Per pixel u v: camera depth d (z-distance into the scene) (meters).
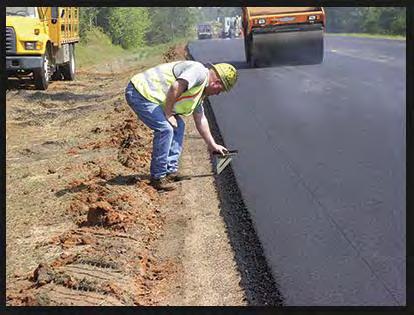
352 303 3.67
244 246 4.52
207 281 4.07
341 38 37.44
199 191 5.83
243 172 6.19
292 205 5.21
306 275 4.02
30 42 14.23
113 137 8.48
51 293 3.81
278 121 8.47
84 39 30.86
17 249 4.68
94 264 4.18
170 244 4.66
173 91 5.55
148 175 6.41
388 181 5.64
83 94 14.68
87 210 5.40
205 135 5.98
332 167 6.18
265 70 15.63
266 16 16.67
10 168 7.31
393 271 3.99
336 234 4.57
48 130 10.07
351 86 11.75
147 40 49.19
